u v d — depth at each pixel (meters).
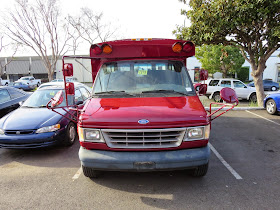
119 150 3.19
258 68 10.45
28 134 4.95
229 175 4.03
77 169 4.44
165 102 3.56
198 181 3.82
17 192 3.62
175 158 3.11
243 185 3.68
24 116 5.41
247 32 9.40
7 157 5.17
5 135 4.96
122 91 3.98
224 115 9.08
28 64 39.34
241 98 14.05
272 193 3.43
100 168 3.22
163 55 4.36
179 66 4.33
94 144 3.23
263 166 4.40
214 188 3.59
